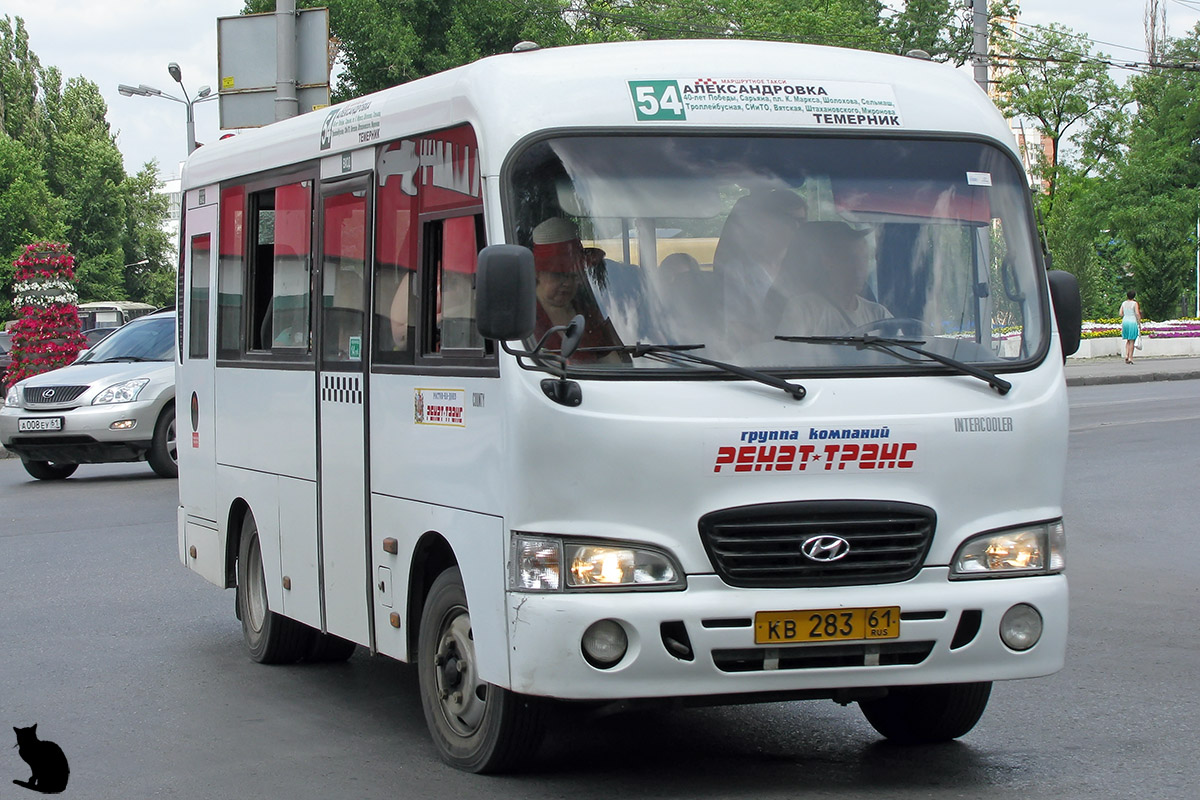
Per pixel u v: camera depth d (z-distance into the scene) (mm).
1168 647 9648
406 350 7344
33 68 102250
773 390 6203
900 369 6383
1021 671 6457
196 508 10719
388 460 7523
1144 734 7512
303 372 8633
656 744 7473
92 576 13242
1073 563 12945
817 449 6195
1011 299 6750
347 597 8094
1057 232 74188
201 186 10672
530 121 6473
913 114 6898
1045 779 6695
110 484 20906
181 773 7035
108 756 7383
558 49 6863
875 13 74625
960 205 6785
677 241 6395
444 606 7027
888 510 6262
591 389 6102
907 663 6289
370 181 7895
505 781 6754
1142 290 71875
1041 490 6570
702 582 6094
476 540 6555
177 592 12414
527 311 5938
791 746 7410
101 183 100188
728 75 6723
